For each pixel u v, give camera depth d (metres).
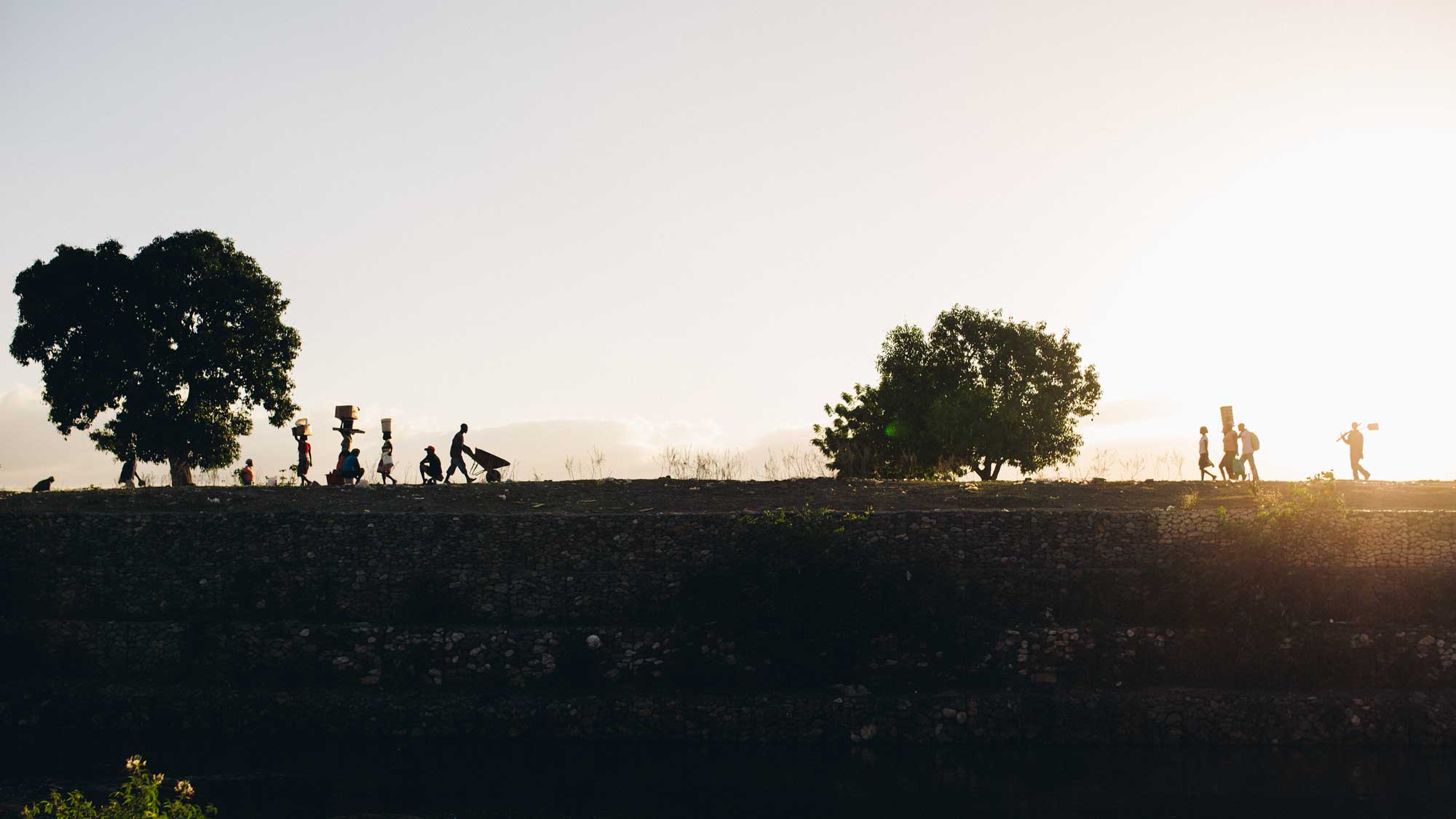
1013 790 20.75
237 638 26.95
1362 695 23.88
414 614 28.19
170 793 20.22
